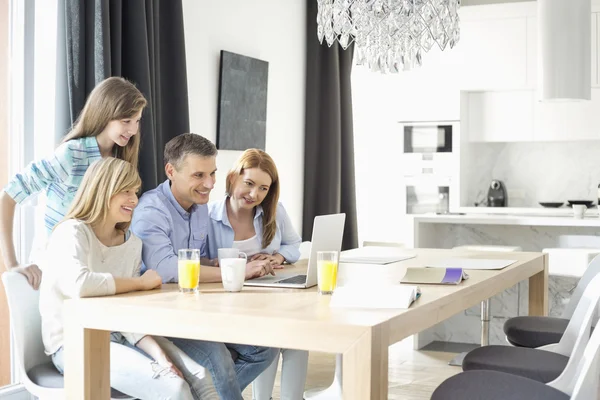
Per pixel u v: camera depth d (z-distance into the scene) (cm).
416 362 477
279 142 619
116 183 239
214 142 535
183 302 216
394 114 719
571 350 286
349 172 671
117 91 290
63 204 288
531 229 518
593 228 502
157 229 265
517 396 209
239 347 283
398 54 364
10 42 382
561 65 524
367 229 743
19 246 379
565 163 732
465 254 373
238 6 556
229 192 312
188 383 232
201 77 518
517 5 668
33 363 250
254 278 269
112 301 216
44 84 386
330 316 193
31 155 386
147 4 414
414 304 212
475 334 529
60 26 386
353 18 360
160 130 426
